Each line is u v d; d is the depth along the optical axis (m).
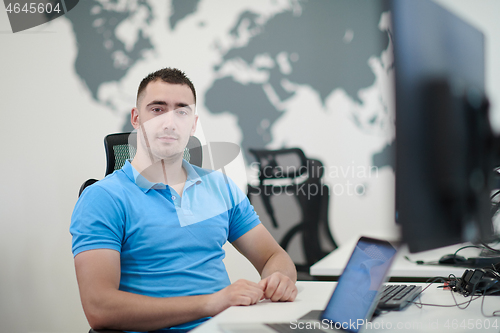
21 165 2.53
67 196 2.51
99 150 2.55
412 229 0.40
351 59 2.61
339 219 2.58
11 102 2.55
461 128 0.37
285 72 2.64
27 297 2.45
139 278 0.99
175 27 2.63
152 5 2.62
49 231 2.49
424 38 0.36
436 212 0.39
